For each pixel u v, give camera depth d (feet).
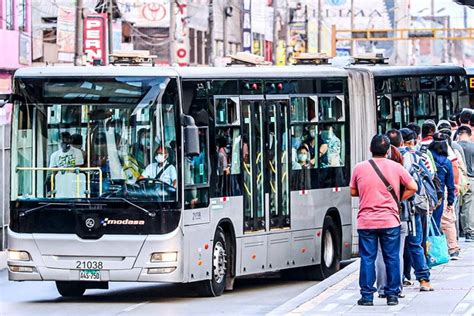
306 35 568.82
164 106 116.98
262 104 132.05
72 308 116.26
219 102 124.47
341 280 121.29
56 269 118.11
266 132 132.46
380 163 100.58
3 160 177.47
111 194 117.08
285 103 136.26
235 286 137.28
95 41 308.81
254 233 130.00
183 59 443.32
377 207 100.27
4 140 178.19
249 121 129.59
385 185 100.22
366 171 100.58
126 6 441.68
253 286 137.49
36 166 118.93
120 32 398.01
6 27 306.55
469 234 155.02
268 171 132.67
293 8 573.33
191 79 119.65
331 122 145.48
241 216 127.85
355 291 112.27
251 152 129.70
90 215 117.29
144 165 116.78
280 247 134.82
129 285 138.92
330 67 147.23
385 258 101.24
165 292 130.00
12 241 119.24
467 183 150.10
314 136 141.69
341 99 147.84
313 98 141.90
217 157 123.34
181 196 116.57
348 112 149.18
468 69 233.35
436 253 116.37
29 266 118.83
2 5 303.07
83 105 118.11
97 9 346.54
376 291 103.81
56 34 352.28
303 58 153.89
